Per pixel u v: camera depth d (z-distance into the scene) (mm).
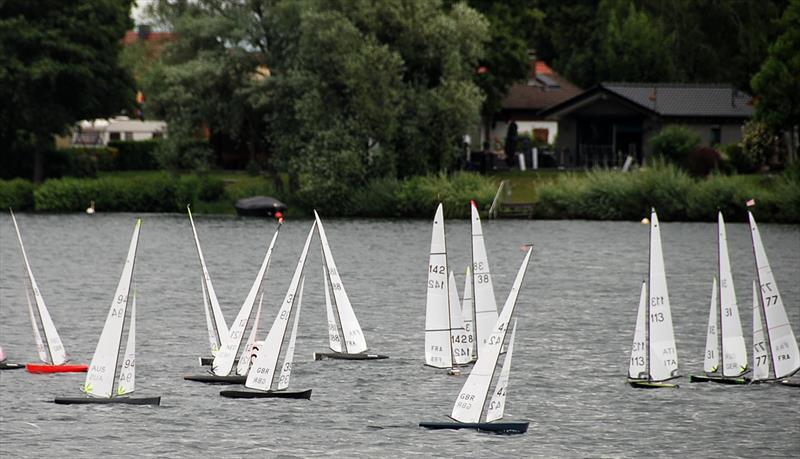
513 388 136625
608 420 123750
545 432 119375
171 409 126562
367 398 131250
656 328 136750
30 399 130500
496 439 117125
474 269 134500
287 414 124812
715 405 129000
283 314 131000
